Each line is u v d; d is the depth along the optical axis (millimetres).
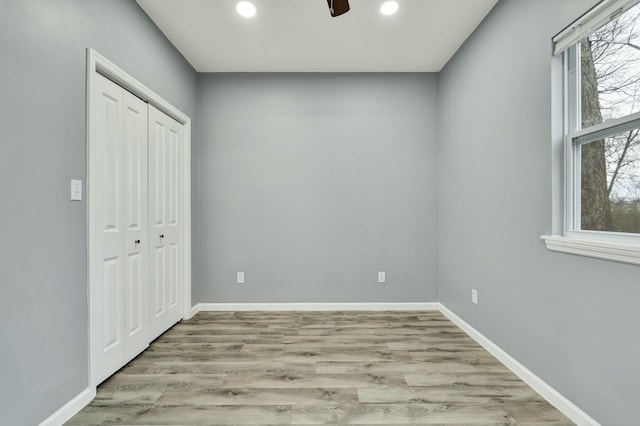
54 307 1539
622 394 1348
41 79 1462
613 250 1343
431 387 1907
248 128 3428
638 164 1379
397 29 2633
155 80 2545
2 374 1290
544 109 1811
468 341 2605
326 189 3436
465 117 2811
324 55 3066
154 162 2580
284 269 3438
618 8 1348
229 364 2209
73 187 1652
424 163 3438
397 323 3031
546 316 1802
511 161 2129
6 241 1306
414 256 3453
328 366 2176
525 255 1986
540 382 1836
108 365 2002
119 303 2113
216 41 2803
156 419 1612
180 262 3070
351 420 1602
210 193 3424
